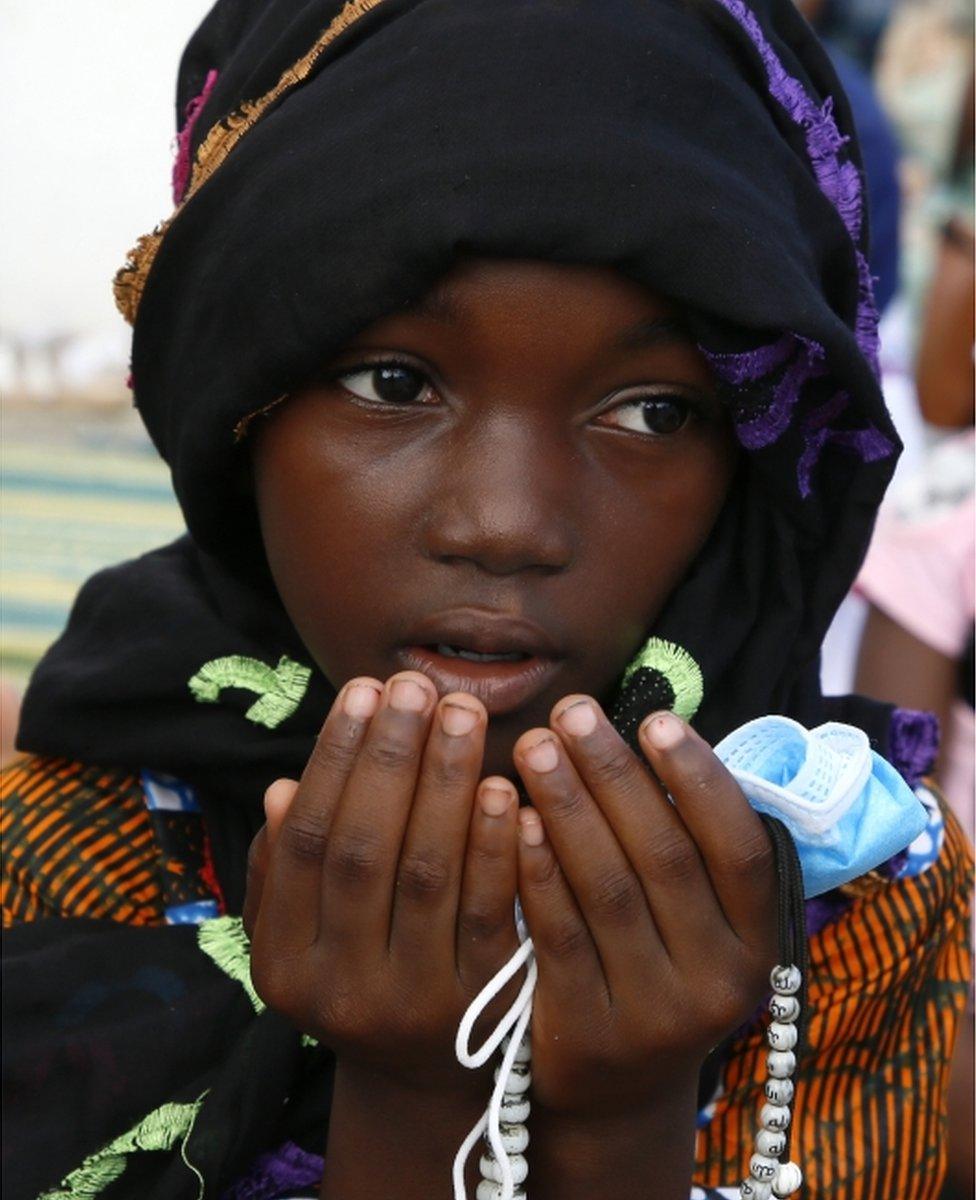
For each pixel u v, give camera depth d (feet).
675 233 3.45
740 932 3.36
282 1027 3.99
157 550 4.78
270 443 3.77
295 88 3.84
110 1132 4.05
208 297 3.79
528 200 3.41
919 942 4.36
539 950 3.34
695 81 3.67
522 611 3.51
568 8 3.64
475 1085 3.52
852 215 4.14
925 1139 4.37
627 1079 3.44
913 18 20.15
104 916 4.39
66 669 4.50
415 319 3.49
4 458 17.97
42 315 20.54
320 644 3.75
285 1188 4.06
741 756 3.41
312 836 3.28
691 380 3.65
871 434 4.05
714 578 3.97
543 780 3.20
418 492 3.56
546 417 3.55
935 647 7.55
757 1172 3.43
